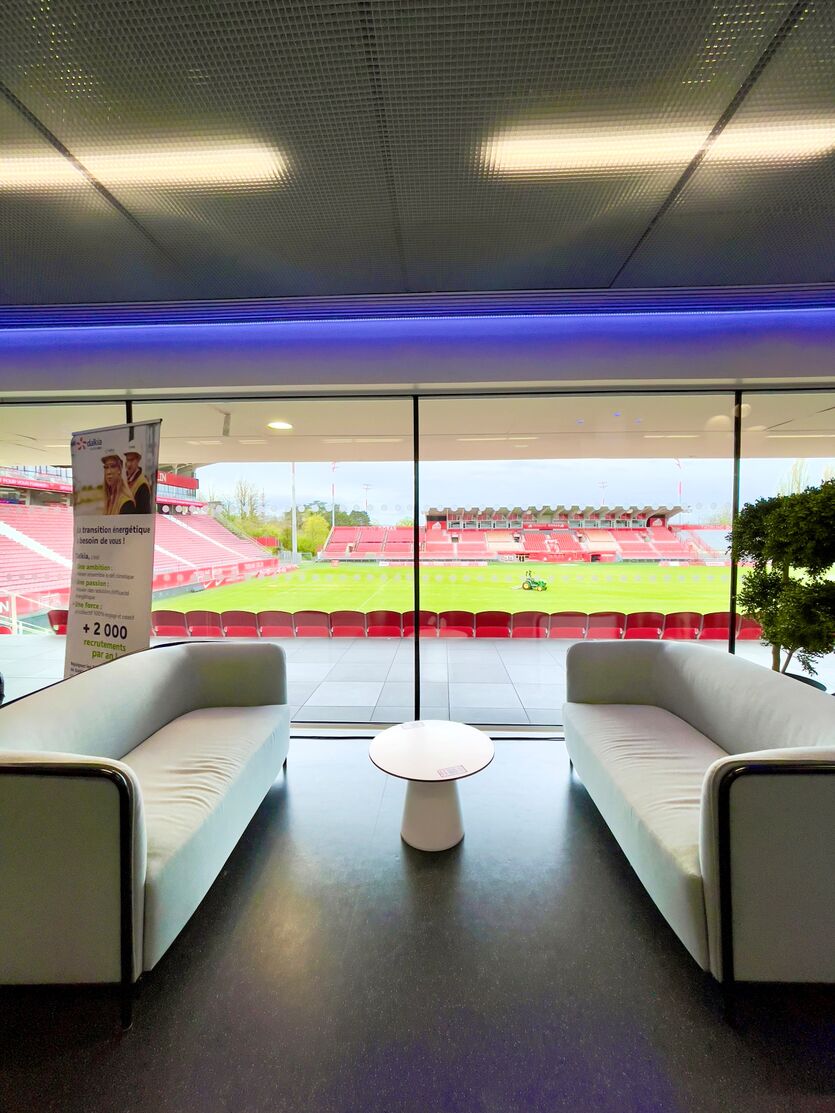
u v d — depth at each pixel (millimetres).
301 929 1585
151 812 1594
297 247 2236
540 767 2742
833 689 3326
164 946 1355
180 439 4230
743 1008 1309
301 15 1238
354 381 2945
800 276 2469
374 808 2318
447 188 1859
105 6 1215
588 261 2342
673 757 2016
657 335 2846
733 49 1318
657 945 1521
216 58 1347
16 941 1291
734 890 1271
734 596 3203
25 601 5082
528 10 1227
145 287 2564
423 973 1417
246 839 2072
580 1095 1095
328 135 1607
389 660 4891
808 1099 1085
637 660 2697
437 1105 1075
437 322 2910
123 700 2133
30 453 4434
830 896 1266
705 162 1725
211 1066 1160
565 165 1742
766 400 3176
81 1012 1308
